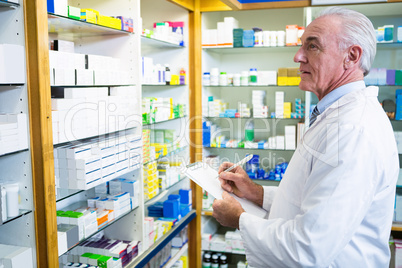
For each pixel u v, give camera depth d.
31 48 1.68
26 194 1.77
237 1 3.13
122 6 2.55
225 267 3.78
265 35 3.49
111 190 2.70
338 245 1.06
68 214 2.11
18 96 1.71
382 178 1.14
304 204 1.16
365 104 1.22
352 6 3.26
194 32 3.47
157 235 3.01
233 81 3.64
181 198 3.65
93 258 2.35
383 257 1.25
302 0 3.20
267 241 1.17
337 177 1.09
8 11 1.67
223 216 1.41
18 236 1.80
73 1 2.63
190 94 3.59
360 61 1.29
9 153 1.62
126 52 2.57
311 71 1.35
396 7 3.29
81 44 2.64
